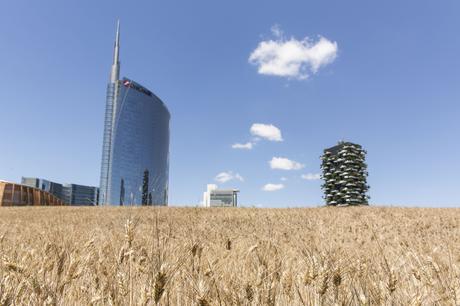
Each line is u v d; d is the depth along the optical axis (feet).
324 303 8.00
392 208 103.50
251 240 21.53
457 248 19.58
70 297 9.07
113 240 15.55
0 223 62.08
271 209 106.93
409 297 8.26
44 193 336.29
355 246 22.62
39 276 9.63
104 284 9.16
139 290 8.04
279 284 8.96
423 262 10.75
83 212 106.22
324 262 8.73
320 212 92.58
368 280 9.25
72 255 10.46
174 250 11.33
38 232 30.45
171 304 8.06
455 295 8.29
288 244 21.70
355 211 94.07
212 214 85.25
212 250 16.03
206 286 8.21
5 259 9.68
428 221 66.18
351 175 266.98
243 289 8.42
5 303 8.00
